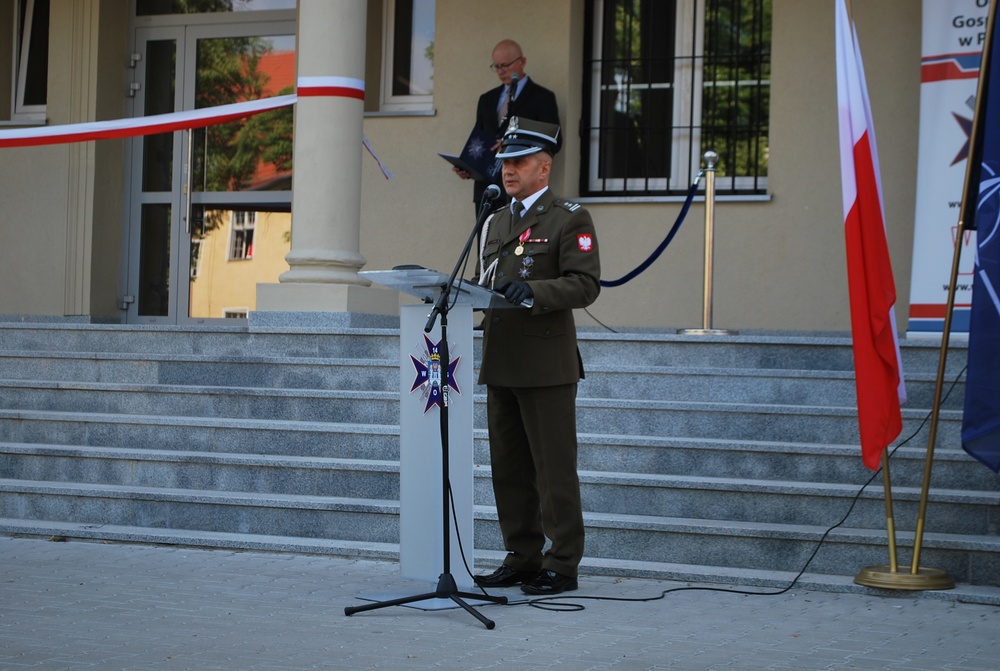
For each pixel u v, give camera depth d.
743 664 5.17
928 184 9.91
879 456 6.64
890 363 6.66
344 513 7.86
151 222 13.37
